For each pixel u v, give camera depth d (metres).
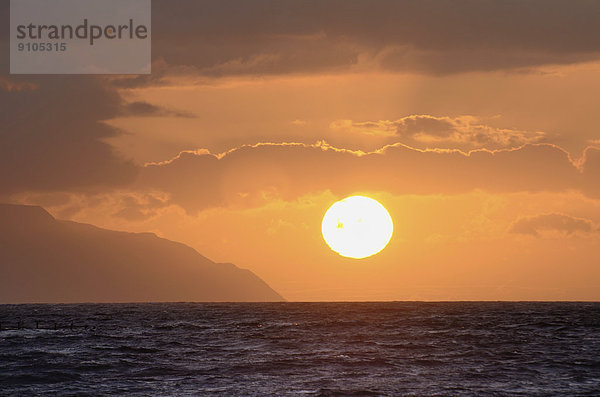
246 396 136.62
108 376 159.00
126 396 136.75
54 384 149.38
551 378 156.25
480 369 169.75
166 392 140.50
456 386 146.50
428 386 146.62
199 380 153.75
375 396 137.00
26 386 147.38
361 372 164.88
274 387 145.62
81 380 154.00
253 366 174.00
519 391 141.25
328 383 150.12
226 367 172.38
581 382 151.12
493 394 138.38
